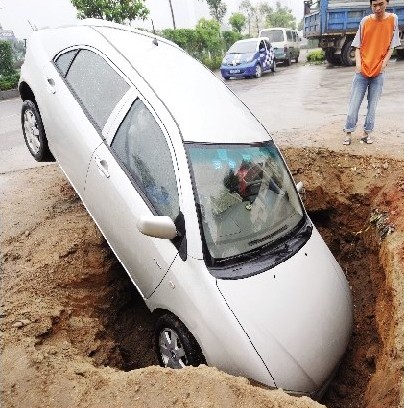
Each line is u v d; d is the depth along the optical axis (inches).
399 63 631.2
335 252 222.8
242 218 132.0
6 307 129.2
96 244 171.3
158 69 154.3
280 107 392.2
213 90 155.6
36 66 182.1
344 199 216.1
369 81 237.5
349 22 625.0
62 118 163.6
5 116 457.4
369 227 195.8
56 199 206.4
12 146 315.6
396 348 120.6
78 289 156.3
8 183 229.5
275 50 877.2
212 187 129.2
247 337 115.1
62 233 174.1
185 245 124.0
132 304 179.2
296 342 120.6
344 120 315.3
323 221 230.1
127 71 151.1
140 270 141.3
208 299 118.9
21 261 155.2
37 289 142.6
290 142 263.1
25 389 100.0
